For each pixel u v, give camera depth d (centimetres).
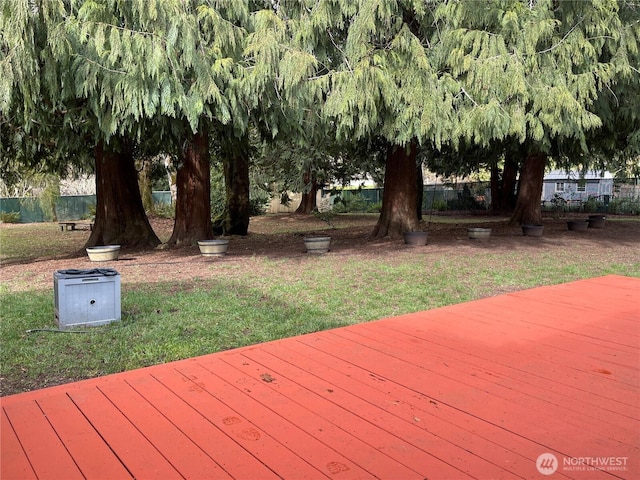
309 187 2414
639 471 233
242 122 768
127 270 898
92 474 235
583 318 516
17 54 609
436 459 245
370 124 799
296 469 237
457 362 386
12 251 1379
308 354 406
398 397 320
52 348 445
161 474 234
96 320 518
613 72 827
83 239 1678
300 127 842
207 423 285
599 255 1002
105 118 720
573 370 367
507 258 963
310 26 780
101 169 1205
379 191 3178
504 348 420
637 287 675
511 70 754
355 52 769
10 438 269
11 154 1150
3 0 587
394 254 1034
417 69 788
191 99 683
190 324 521
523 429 276
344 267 881
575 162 1608
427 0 841
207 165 1230
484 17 788
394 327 486
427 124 771
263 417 292
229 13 764
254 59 728
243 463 243
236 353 409
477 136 779
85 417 293
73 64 658
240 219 1563
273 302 624
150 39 640
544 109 777
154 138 1027
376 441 263
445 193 2962
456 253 1033
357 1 777
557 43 805
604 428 276
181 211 1230
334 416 293
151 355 426
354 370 369
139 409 304
